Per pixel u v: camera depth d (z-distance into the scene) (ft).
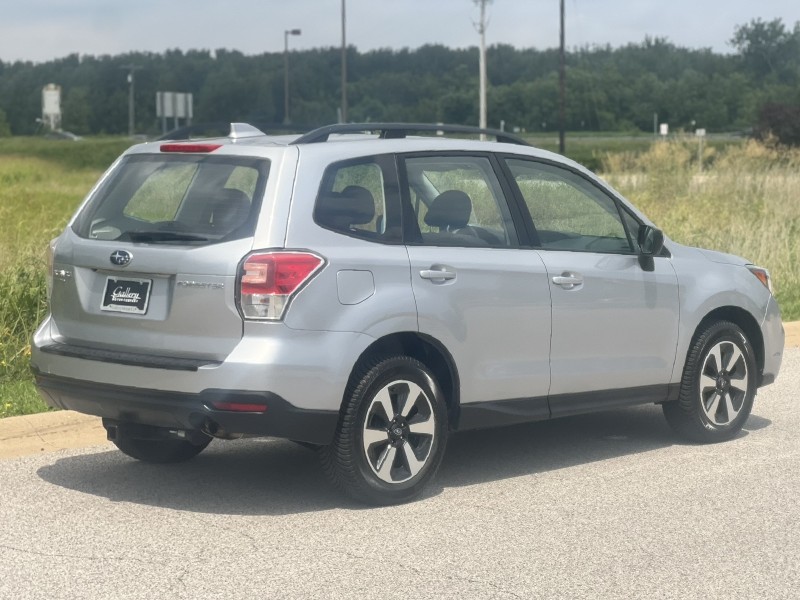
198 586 22.86
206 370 25.27
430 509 26.81
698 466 29.96
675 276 30.96
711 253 32.45
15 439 30.66
